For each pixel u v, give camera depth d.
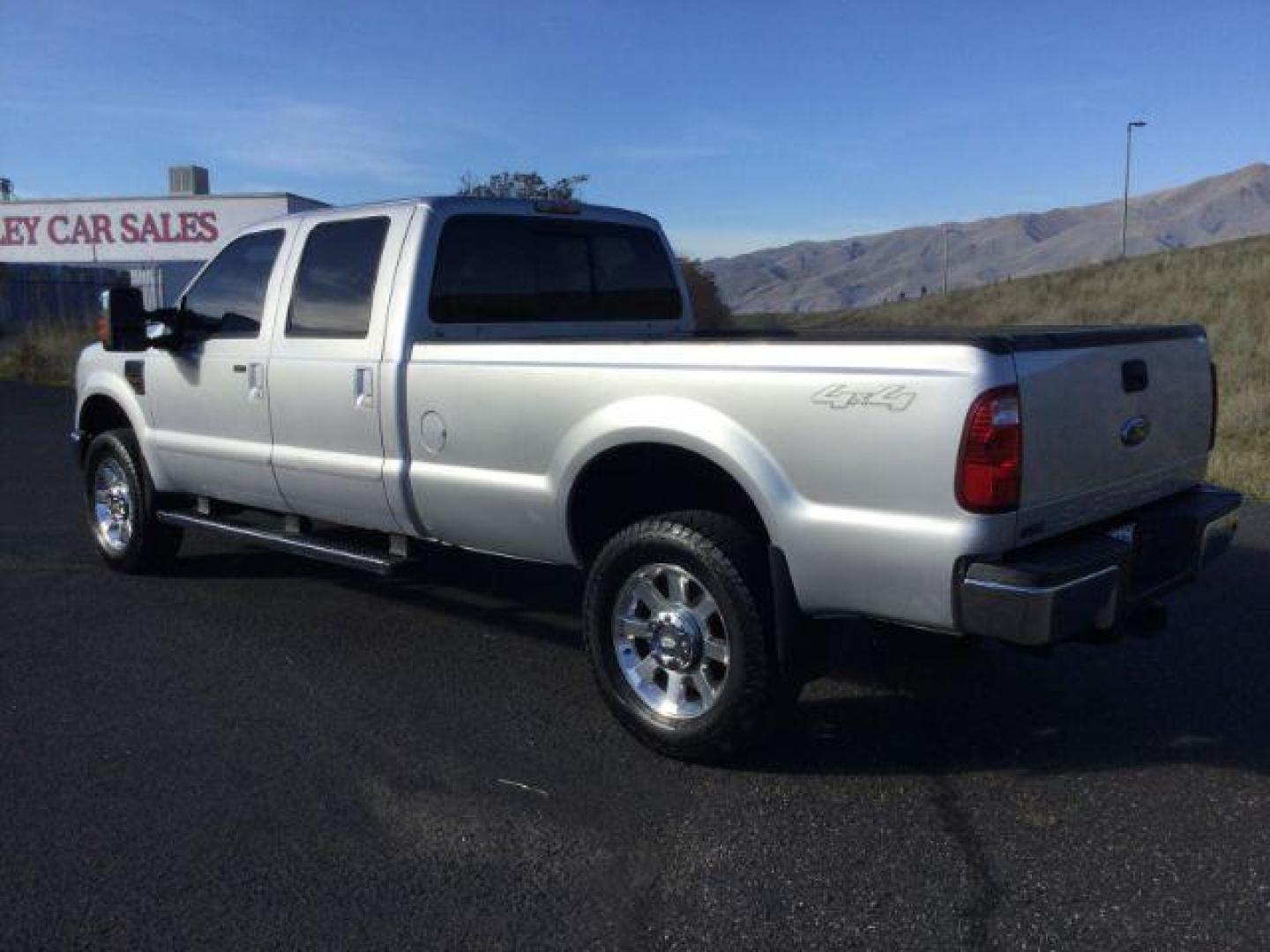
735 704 4.14
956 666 5.43
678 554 4.24
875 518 3.82
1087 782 4.18
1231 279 28.95
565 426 4.60
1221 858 3.62
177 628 5.99
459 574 7.11
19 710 4.85
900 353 3.76
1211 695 5.03
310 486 5.74
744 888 3.46
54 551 7.76
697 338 4.99
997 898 3.40
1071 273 37.19
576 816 3.92
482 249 5.57
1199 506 4.61
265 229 6.12
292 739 4.56
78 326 23.36
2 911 3.33
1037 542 3.93
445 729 4.67
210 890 3.44
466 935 3.22
